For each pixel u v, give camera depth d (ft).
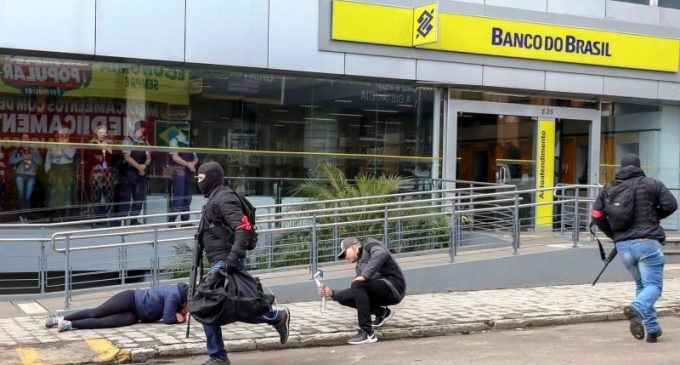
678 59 53.31
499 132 50.29
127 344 23.58
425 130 48.06
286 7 42.57
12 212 38.50
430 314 28.96
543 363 21.76
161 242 31.96
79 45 38.32
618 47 51.34
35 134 38.99
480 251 37.65
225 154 42.93
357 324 27.09
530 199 50.65
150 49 39.75
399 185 42.88
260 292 20.44
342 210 35.29
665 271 40.50
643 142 54.95
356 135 46.19
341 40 43.83
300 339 24.71
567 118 52.16
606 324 28.76
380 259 25.80
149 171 41.27
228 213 20.18
